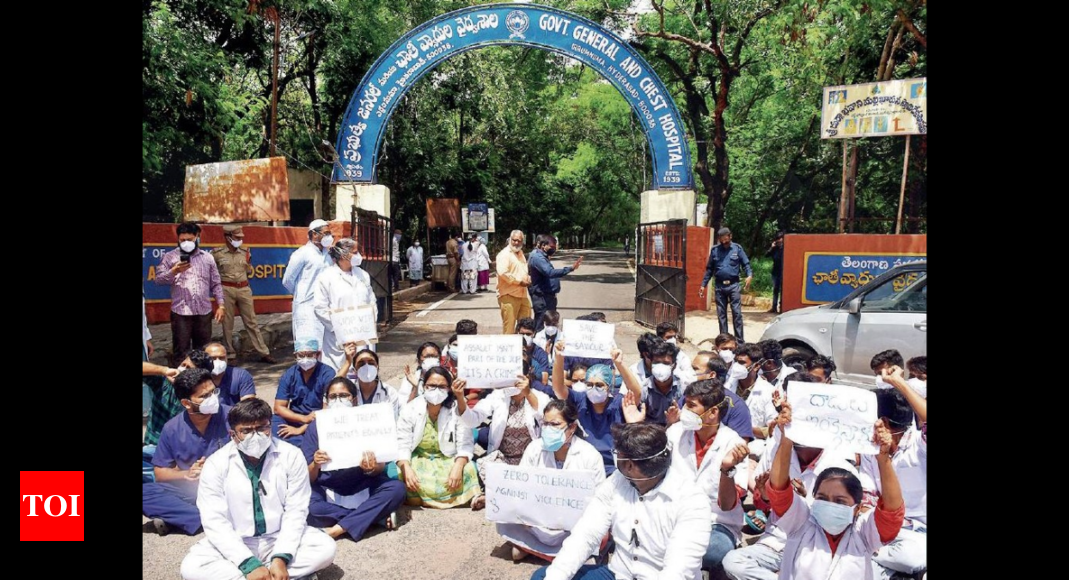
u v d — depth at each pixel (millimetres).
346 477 5062
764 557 3918
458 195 28312
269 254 13695
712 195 22172
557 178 37656
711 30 18062
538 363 6906
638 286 14883
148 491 4973
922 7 12367
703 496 3457
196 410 4875
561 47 14961
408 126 23141
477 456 6336
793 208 28188
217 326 11633
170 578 4277
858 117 13141
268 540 4250
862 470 4016
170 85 11312
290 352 11227
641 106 15062
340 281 7629
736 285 11086
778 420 3357
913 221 18391
